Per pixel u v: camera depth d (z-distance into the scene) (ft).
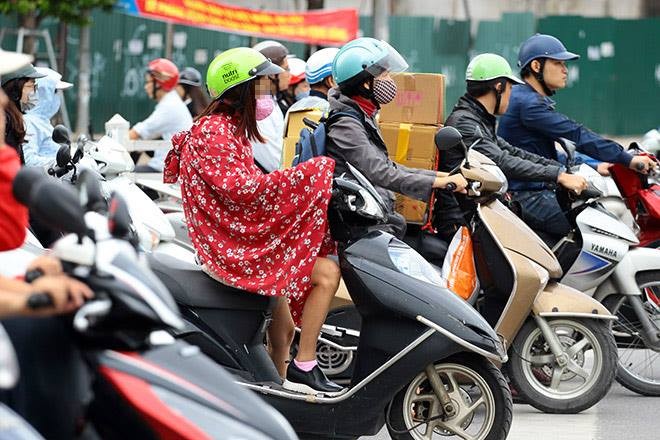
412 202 45.96
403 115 47.50
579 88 167.43
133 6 110.01
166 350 21.54
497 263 42.55
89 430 21.80
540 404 44.27
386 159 39.09
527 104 50.06
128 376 20.63
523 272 42.29
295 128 49.73
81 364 22.40
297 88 65.62
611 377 43.96
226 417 20.58
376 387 35.70
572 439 40.78
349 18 118.52
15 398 22.16
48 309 19.77
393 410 36.60
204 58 143.13
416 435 36.55
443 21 158.61
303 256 35.99
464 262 43.16
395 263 35.88
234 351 37.17
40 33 122.93
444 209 46.80
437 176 38.68
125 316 20.49
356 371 36.09
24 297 19.67
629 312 49.39
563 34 166.30
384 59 39.19
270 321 38.86
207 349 37.17
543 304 43.52
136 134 75.25
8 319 21.88
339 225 36.63
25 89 46.29
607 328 44.09
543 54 50.01
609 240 47.39
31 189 20.54
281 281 35.94
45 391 22.20
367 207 35.81
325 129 39.50
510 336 43.04
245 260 36.19
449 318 35.27
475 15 180.04
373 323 35.81
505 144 48.44
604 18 166.30
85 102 126.31
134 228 41.73
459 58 159.22
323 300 37.14
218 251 36.45
